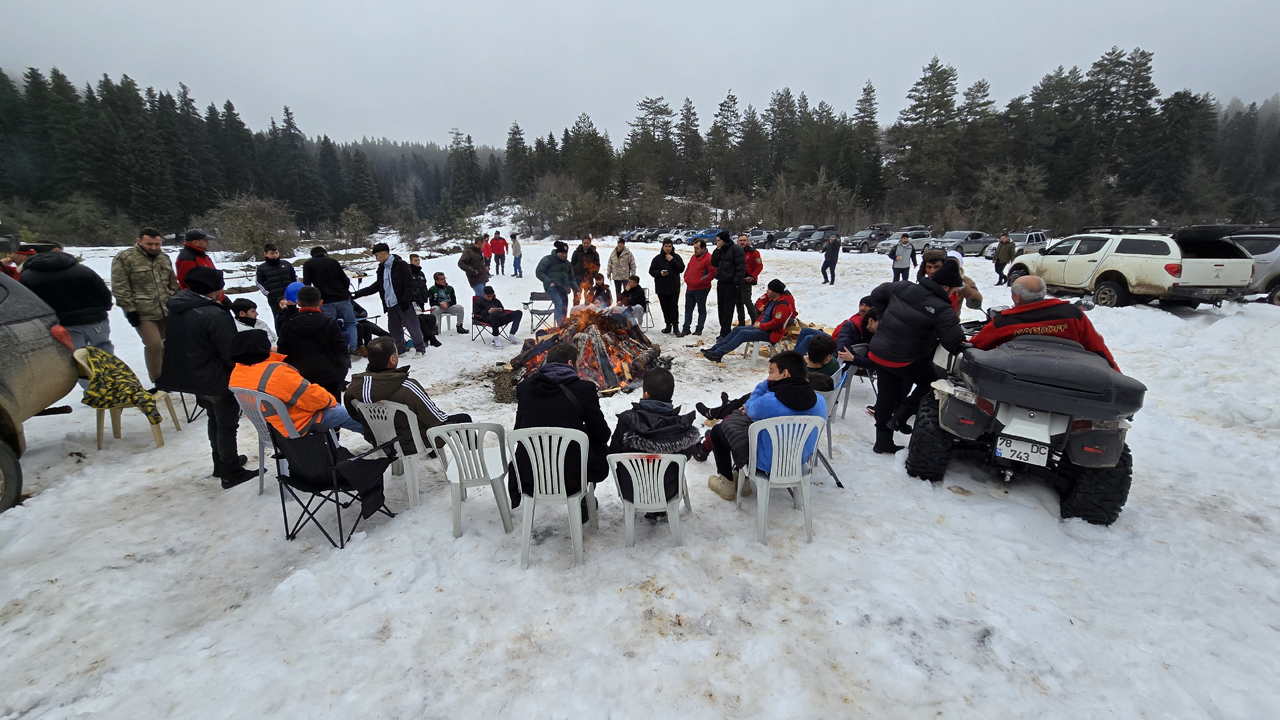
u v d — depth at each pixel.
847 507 3.87
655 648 2.61
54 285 5.23
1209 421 5.73
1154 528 3.65
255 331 3.71
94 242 50.50
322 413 3.91
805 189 58.22
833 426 5.45
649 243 43.59
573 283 9.57
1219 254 10.62
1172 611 2.89
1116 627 2.76
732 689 2.38
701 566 3.21
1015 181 54.28
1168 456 4.82
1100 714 2.27
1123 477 3.51
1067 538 3.56
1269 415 5.57
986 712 2.28
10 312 4.30
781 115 86.75
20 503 4.06
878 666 2.50
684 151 85.06
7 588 3.12
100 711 2.29
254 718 2.27
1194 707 2.30
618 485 3.31
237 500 4.15
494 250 19.66
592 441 3.45
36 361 4.41
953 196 57.91
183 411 6.02
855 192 60.00
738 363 7.86
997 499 3.95
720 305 9.06
